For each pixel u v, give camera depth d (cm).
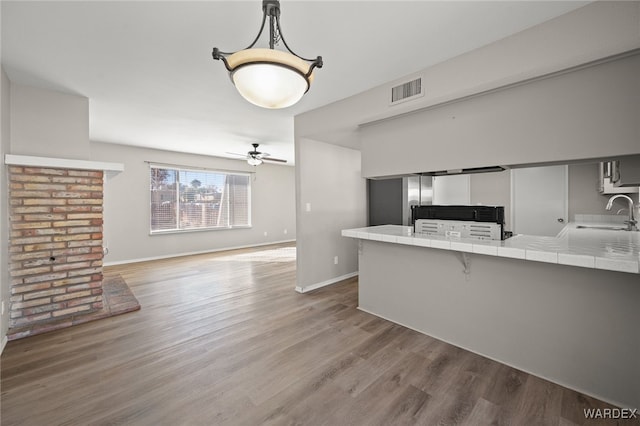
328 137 373
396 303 287
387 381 193
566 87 186
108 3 164
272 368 208
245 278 454
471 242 221
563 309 189
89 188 301
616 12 159
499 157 214
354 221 470
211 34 196
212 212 705
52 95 285
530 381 193
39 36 195
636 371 166
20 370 204
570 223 391
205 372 203
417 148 262
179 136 488
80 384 189
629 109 165
